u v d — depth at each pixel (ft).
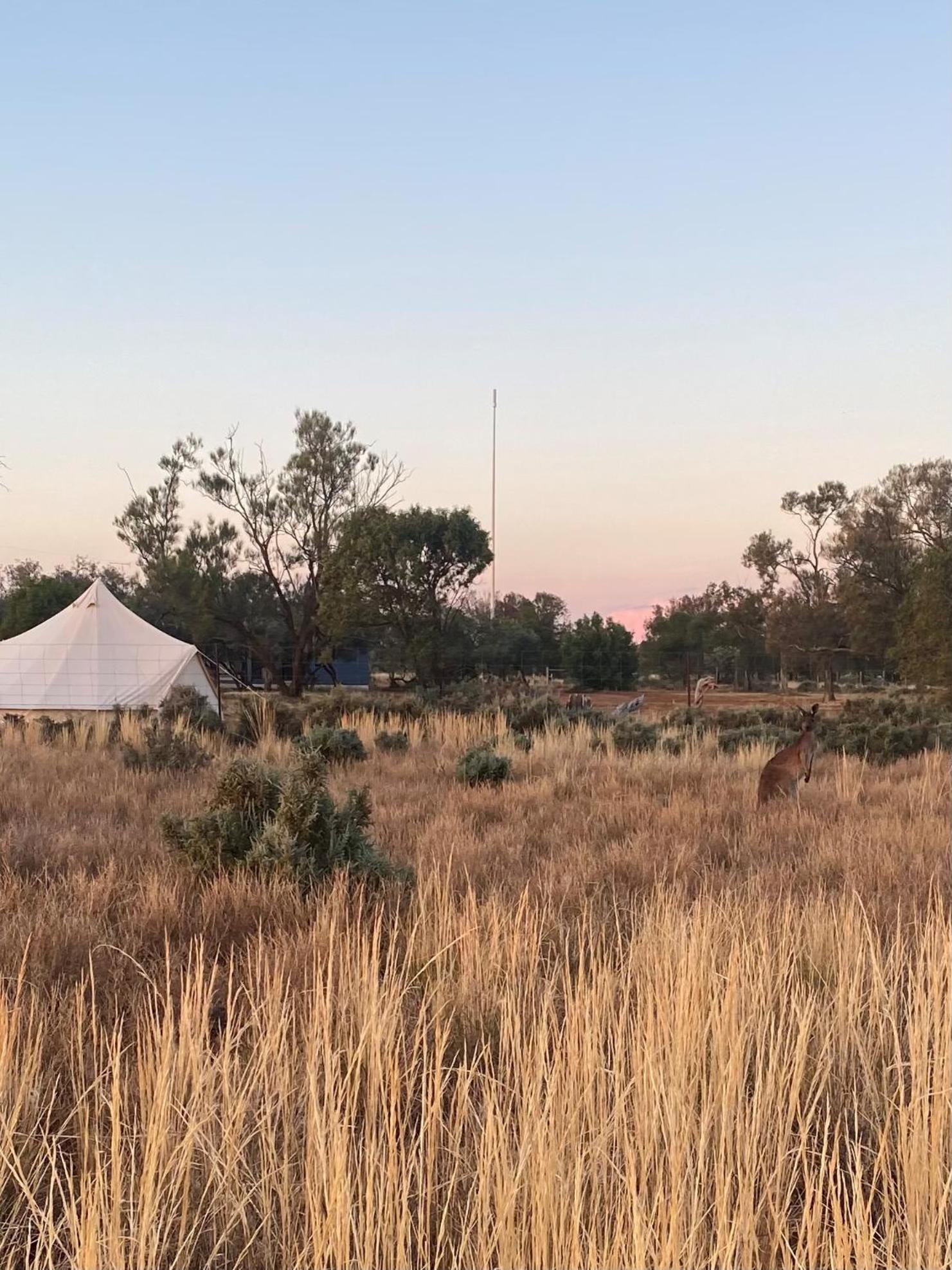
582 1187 8.98
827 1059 12.25
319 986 12.84
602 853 27.14
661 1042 11.66
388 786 41.57
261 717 67.26
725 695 178.09
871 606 180.55
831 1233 9.29
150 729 55.57
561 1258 8.25
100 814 32.91
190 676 89.20
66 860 24.70
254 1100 11.17
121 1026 13.39
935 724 80.28
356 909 19.71
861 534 181.37
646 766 48.67
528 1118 9.77
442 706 84.23
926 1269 8.64
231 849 24.12
